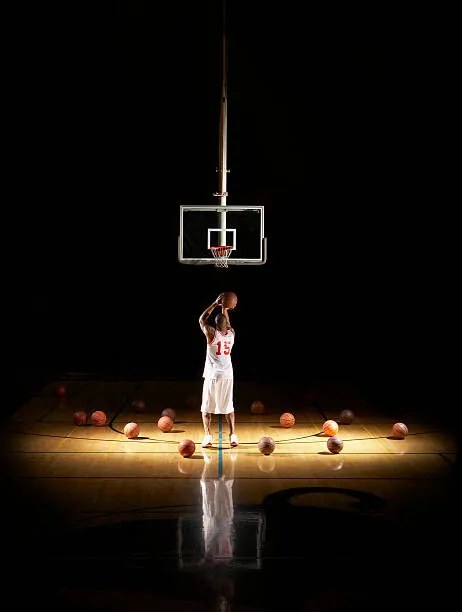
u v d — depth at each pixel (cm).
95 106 1312
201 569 539
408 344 1567
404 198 1420
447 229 1430
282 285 1608
